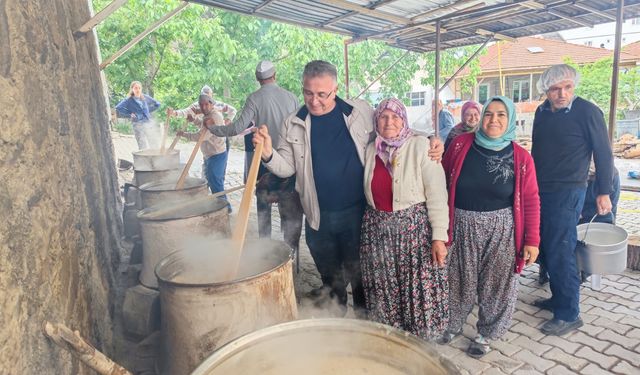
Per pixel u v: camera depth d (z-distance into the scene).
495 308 2.52
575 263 2.79
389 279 2.37
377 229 2.36
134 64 11.20
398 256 2.33
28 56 1.60
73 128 2.36
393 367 1.36
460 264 2.56
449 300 2.66
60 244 1.62
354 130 2.39
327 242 2.62
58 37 2.34
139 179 4.15
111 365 1.31
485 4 4.37
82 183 2.36
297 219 3.74
